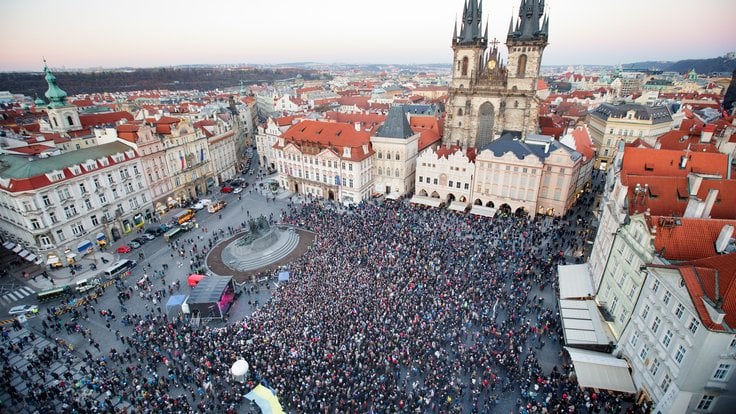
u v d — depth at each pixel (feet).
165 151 366.22
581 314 190.08
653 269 145.79
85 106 654.53
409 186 395.14
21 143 367.45
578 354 164.86
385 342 179.22
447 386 156.04
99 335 202.69
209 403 156.25
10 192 253.85
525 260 245.65
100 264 278.05
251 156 596.29
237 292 238.27
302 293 219.00
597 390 155.33
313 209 352.90
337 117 541.34
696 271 129.08
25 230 269.03
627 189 187.01
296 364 168.55
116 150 324.39
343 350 174.09
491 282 223.10
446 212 333.42
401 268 237.66
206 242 306.76
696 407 129.39
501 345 180.04
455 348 177.37
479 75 409.08
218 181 449.48
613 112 461.78
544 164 311.47
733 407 126.72
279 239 297.12
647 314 151.23
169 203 374.22
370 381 158.30
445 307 201.46
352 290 217.15
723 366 122.21
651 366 145.07
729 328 115.24
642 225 161.58
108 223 310.04
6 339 201.46
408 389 158.51
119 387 163.94
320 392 152.35
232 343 184.34
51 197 269.85
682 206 181.37
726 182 180.75
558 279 221.46
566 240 276.41
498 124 404.36
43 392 160.04
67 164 284.82
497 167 324.60
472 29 393.09
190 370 171.22
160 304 228.63
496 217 320.91
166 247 300.61
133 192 334.24
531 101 384.27
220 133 457.27
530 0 360.28
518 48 374.84
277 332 188.24
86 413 151.02
